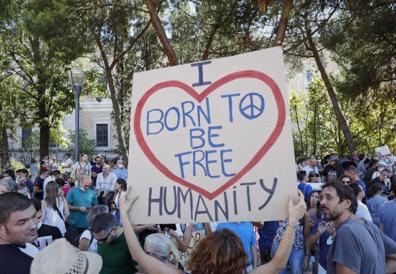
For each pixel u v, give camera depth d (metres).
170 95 3.49
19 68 31.89
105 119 47.84
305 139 35.44
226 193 3.20
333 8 17.92
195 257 2.68
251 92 3.26
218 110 3.33
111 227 4.79
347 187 3.86
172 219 3.30
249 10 17.94
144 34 22.12
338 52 20.31
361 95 21.55
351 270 3.41
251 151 3.19
